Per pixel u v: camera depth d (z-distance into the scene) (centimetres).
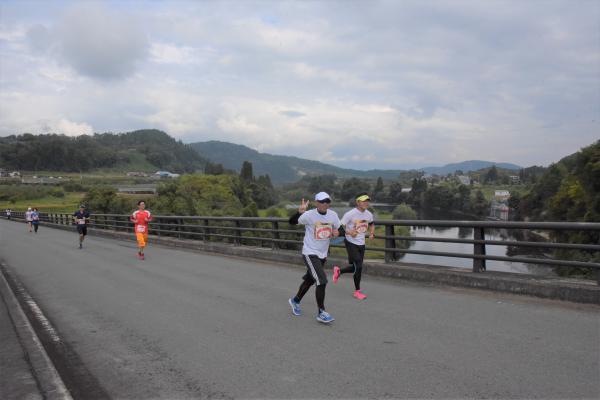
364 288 792
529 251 4050
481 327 531
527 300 654
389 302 677
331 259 1018
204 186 9475
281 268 1073
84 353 497
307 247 597
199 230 1825
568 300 633
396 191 14738
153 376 424
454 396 354
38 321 639
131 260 1308
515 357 430
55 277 1031
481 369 405
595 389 359
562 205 6034
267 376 411
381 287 796
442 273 794
